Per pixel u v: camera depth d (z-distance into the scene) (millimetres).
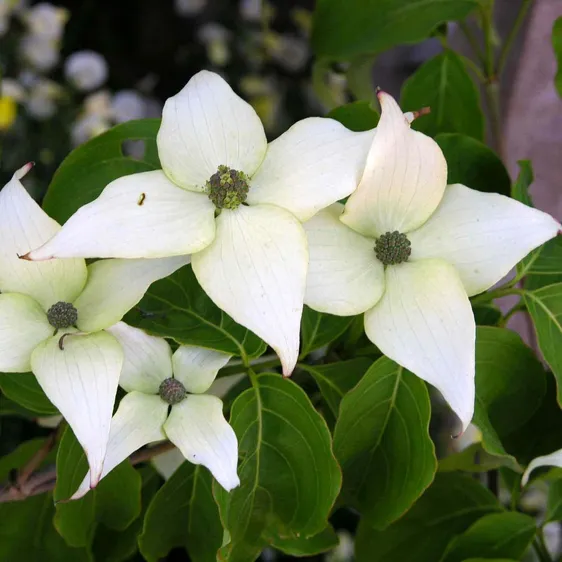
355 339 308
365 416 290
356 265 268
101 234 253
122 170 310
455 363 258
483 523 309
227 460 262
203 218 260
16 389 295
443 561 316
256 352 282
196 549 308
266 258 255
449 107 372
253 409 281
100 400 252
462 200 275
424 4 362
